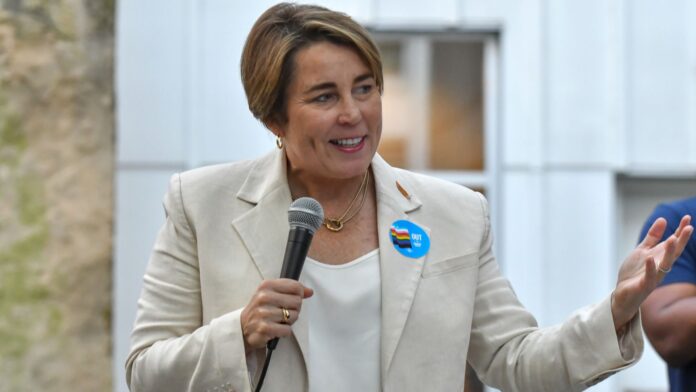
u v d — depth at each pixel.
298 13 8.67
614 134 23.81
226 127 23.39
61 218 13.08
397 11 23.70
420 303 8.78
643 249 8.45
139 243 23.27
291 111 8.62
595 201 23.84
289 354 8.59
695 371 11.33
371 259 8.86
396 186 9.12
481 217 9.25
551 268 23.77
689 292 11.38
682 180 24.27
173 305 8.81
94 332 13.12
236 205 8.95
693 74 23.73
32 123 13.07
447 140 23.81
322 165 8.59
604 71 23.80
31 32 13.08
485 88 23.86
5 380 12.80
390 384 8.62
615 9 23.80
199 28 23.42
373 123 8.59
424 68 23.86
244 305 8.63
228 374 8.23
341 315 8.70
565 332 8.66
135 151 23.30
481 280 9.24
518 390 8.95
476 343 9.22
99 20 13.35
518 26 23.80
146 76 23.34
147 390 8.62
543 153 23.81
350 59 8.53
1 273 12.89
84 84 13.24
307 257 8.77
